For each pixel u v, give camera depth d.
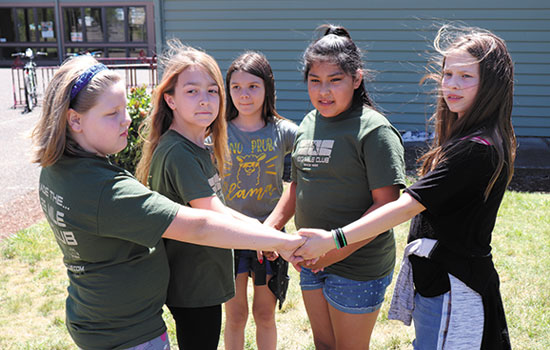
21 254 4.53
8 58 25.45
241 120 2.79
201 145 2.01
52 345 3.16
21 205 5.97
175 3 9.05
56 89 1.54
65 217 1.56
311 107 9.23
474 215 1.72
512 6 8.53
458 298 1.77
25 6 24.88
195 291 1.95
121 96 1.59
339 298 2.15
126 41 24.45
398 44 8.85
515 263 4.19
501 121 1.73
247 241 1.73
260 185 2.73
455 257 1.78
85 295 1.66
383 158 1.96
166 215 1.58
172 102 1.94
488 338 1.81
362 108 2.09
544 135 9.04
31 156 1.56
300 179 2.27
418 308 1.90
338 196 2.10
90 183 1.54
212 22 9.09
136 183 1.60
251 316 3.51
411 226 2.00
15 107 13.32
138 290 1.67
